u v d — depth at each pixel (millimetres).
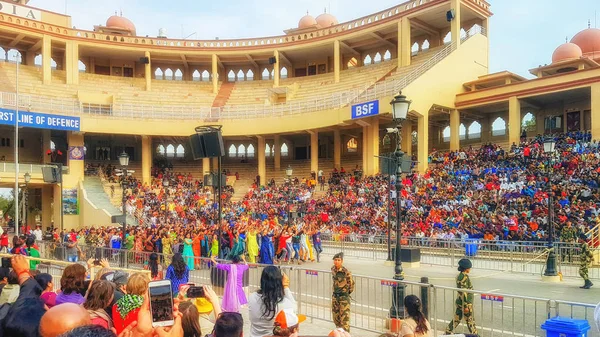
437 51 42719
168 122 44094
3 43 46438
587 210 23500
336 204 33750
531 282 17078
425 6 40438
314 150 42875
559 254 18938
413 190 32125
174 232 22578
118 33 50656
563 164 28297
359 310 11578
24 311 4078
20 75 44656
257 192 41531
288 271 12672
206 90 52250
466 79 40188
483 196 28000
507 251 20859
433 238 23719
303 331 10039
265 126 43344
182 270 10195
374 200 32375
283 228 23438
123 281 7156
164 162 49000
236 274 10383
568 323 6461
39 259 12047
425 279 9398
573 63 37531
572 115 37375
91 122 41719
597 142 30203
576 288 15727
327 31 47312
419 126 36094
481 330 8891
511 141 36219
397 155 11859
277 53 49781
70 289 6156
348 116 38156
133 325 4641
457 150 38125
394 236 25297
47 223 42969
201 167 49812
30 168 38625
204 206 38219
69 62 46094
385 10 43281
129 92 48719
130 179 43375
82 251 20328
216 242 21828
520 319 10703
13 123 36906
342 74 48750
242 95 50688
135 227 27422
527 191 26750
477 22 43500
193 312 4742
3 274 7285
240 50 50375
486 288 15758
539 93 35000
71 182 41312
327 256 26109
